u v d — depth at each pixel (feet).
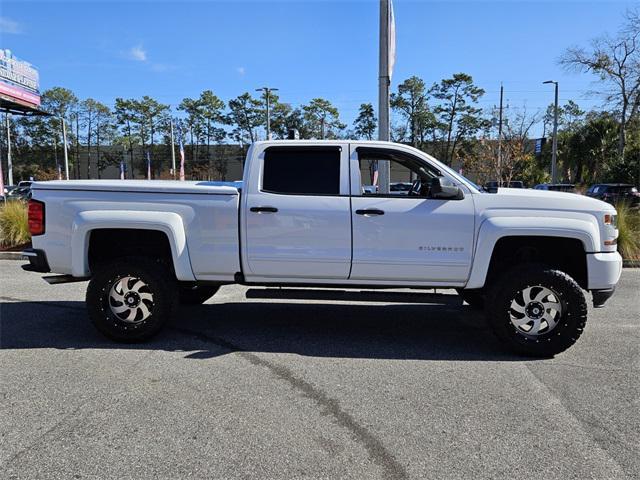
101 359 16.01
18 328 19.51
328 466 9.97
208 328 19.69
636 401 13.07
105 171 235.61
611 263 16.24
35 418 11.95
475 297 22.15
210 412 12.26
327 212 16.75
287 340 18.21
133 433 11.23
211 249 17.21
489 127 193.98
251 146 17.43
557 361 16.14
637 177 108.58
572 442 10.97
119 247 18.71
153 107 224.53
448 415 12.21
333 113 216.74
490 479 9.58
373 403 12.84
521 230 16.17
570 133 168.66
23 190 123.44
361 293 17.34
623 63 118.21
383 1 36.22
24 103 112.78
